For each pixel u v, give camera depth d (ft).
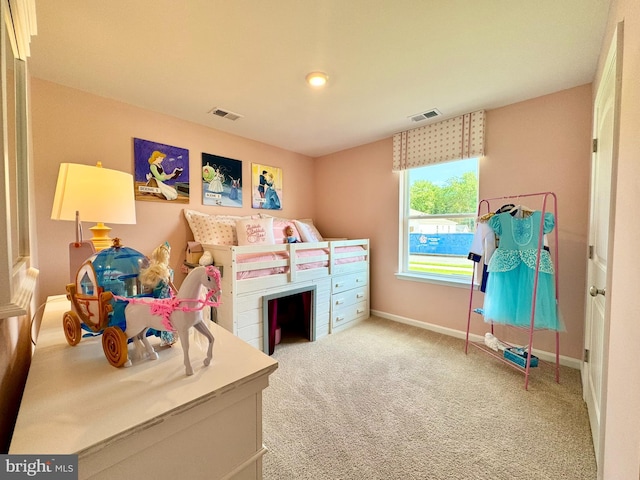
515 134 7.57
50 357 2.53
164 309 2.25
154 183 7.93
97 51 5.24
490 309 6.91
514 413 5.20
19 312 1.86
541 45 5.14
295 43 5.03
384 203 10.65
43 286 6.29
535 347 7.52
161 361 2.43
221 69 5.85
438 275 9.62
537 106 7.22
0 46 1.85
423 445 4.44
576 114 6.69
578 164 6.68
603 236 4.66
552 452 4.29
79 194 4.53
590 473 3.93
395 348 8.14
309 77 6.15
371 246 11.14
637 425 2.49
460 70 5.96
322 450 4.33
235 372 2.26
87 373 2.24
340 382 6.30
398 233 10.33
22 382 3.01
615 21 3.94
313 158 12.91
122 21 4.46
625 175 3.07
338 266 9.58
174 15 4.34
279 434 4.68
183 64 5.67
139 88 6.63
